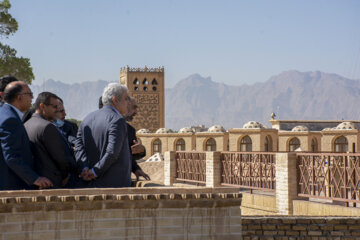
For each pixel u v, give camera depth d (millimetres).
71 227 3688
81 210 3713
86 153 4469
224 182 11852
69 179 4633
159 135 34375
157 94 55656
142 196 3818
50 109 4461
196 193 3982
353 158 7930
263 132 26703
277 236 5879
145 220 3850
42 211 3631
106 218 3764
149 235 3846
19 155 3945
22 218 3592
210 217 3986
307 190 8953
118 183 4340
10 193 3609
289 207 9031
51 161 4273
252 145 26922
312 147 28875
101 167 4184
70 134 6590
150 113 55375
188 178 13469
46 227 3637
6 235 3541
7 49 22500
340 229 5938
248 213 10570
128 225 3811
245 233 5852
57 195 3701
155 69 55625
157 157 22031
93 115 4504
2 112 4027
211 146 31688
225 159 11867
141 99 55344
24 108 4285
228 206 4031
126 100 4613
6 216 3555
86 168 4324
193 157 13281
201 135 31766
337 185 8188
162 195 3871
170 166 14094
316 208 8492
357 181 7777
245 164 11055
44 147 4250
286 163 9117
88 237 3709
